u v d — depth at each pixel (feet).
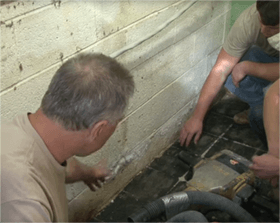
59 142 2.89
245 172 6.15
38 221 2.50
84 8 4.40
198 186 5.95
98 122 2.75
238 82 7.05
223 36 8.41
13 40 3.69
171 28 6.25
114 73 2.75
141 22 5.49
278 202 5.80
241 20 6.57
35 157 2.79
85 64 2.73
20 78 3.97
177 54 6.83
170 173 7.23
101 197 6.36
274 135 5.36
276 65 6.62
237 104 9.22
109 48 5.10
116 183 6.61
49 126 2.81
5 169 2.55
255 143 7.87
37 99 4.32
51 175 2.98
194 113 7.43
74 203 5.72
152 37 5.87
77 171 4.38
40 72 4.19
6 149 2.67
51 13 4.00
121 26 5.13
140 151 7.00
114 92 2.71
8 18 3.55
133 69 5.77
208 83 7.13
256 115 7.19
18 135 2.78
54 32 4.14
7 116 4.00
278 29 5.50
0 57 3.63
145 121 6.76
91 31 4.66
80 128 2.75
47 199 2.83
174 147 8.00
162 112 7.23
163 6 5.81
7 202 2.49
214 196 5.45
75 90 2.60
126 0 5.01
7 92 3.88
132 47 5.51
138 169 7.21
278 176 5.62
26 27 3.77
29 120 2.92
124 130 6.20
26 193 2.52
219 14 7.73
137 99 6.19
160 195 6.70
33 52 3.99
